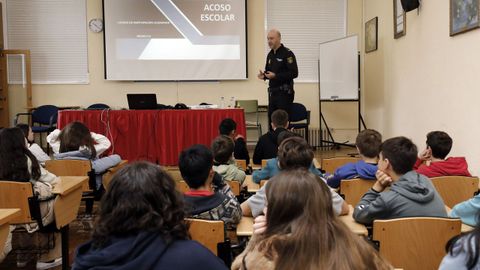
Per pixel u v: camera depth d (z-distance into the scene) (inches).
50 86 312.7
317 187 42.7
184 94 314.8
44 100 313.3
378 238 74.5
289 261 39.2
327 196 42.8
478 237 41.2
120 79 309.6
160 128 217.2
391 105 254.4
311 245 39.3
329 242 39.5
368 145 111.3
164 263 41.6
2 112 308.2
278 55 235.6
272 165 119.3
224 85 315.9
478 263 40.5
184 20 309.3
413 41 218.8
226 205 82.1
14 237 124.8
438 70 190.5
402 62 235.1
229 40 311.6
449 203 117.6
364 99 311.0
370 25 291.0
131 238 41.9
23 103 314.8
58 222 111.3
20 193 105.2
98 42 311.0
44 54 311.0
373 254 41.1
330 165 151.1
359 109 283.9
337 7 314.3
